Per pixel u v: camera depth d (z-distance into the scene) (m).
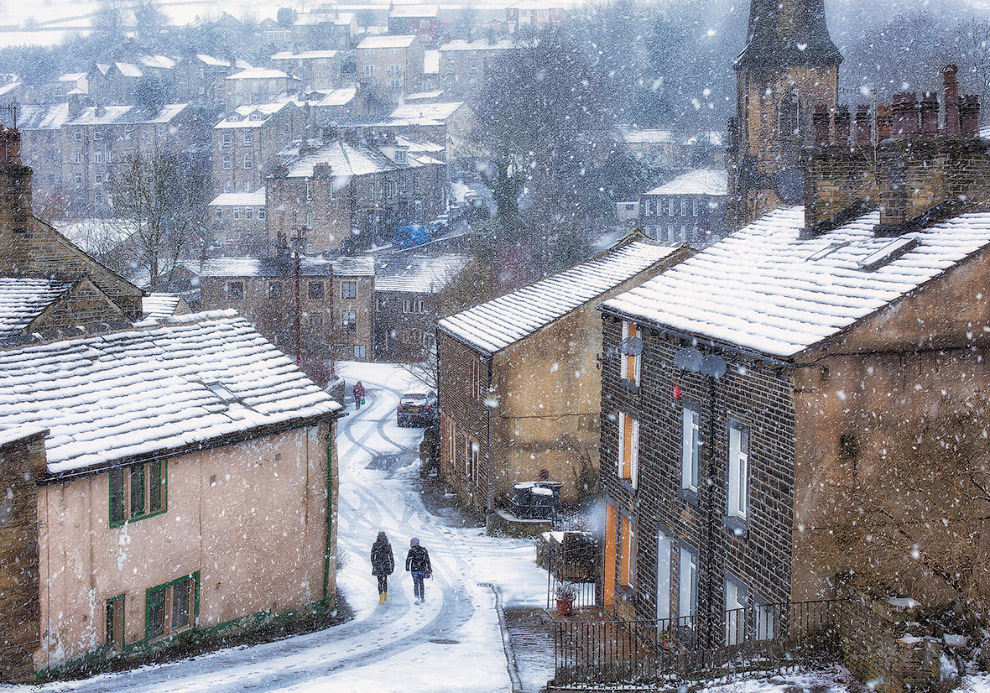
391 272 77.62
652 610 21.91
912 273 16.94
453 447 40.94
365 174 97.44
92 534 20.25
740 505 18.44
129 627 21.14
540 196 86.06
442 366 42.41
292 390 25.95
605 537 24.88
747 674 16.02
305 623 25.11
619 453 23.81
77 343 23.95
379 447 48.88
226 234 102.69
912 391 16.50
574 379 35.22
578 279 38.34
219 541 23.09
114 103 149.62
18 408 20.70
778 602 16.75
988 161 18.73
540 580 29.00
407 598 27.42
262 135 116.44
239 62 172.25
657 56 117.94
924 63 83.62
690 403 19.95
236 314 29.16
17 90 154.38
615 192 96.56
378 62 152.00
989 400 16.73
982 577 16.55
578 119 103.06
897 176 18.80
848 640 16.00
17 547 18.77
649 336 21.91
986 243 16.47
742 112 57.22
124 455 20.50
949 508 16.66
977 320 16.53
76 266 27.19
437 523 36.00
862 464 16.42
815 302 17.78
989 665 15.47
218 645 22.81
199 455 22.47
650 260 35.75
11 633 18.78
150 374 23.95
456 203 117.56
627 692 16.64
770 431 16.98
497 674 19.52
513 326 36.34
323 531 25.91
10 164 26.16
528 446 35.22
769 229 23.55
